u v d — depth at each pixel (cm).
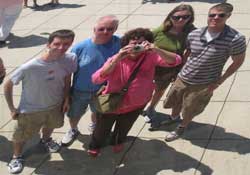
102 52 379
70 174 382
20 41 720
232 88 516
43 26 791
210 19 366
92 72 381
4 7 693
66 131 446
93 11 862
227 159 389
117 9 862
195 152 401
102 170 384
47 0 972
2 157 410
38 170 389
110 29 370
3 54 668
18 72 361
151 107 446
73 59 375
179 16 393
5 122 471
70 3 937
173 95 414
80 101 395
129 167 386
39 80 365
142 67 354
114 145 399
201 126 442
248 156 391
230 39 370
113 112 362
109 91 359
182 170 377
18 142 386
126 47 341
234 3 854
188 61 393
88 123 457
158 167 383
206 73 385
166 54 350
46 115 381
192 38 384
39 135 438
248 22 732
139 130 440
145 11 836
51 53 360
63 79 375
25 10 899
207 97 398
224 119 454
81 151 412
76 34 722
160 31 407
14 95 524
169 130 438
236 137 421
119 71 354
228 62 569
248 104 480
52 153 411
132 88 355
